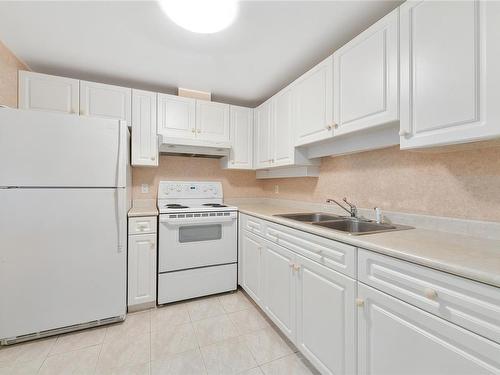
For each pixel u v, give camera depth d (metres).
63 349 1.54
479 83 0.88
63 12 1.40
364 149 1.60
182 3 1.30
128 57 1.90
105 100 2.15
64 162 1.64
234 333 1.74
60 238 1.64
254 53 1.84
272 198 3.02
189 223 2.18
